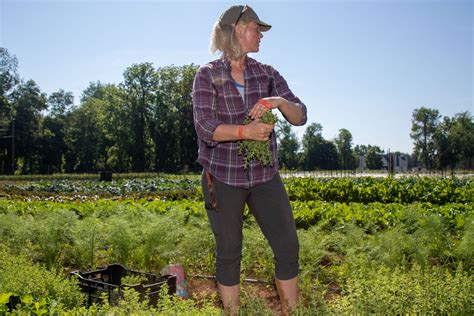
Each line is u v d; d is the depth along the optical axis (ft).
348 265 16.44
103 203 37.83
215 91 11.02
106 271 15.53
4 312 9.85
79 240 19.80
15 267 13.96
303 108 11.26
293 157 359.87
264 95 11.33
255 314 9.77
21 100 251.39
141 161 238.48
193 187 76.07
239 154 10.85
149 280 15.02
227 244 11.03
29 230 20.71
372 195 52.42
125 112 238.48
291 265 11.05
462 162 341.62
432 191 52.24
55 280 12.56
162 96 242.78
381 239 17.93
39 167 274.36
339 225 24.94
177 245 19.92
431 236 19.89
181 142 244.22
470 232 18.80
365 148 398.83
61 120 275.80
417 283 11.31
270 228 11.12
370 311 10.08
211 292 16.40
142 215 24.29
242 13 10.96
